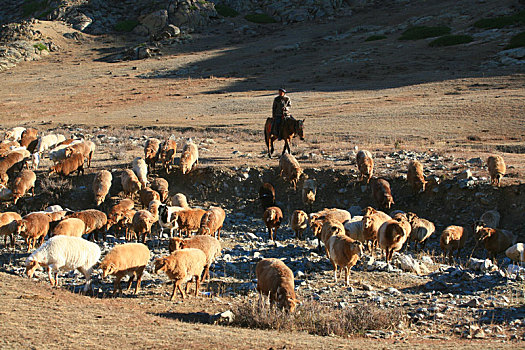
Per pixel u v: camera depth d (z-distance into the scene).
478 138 29.03
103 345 7.02
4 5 124.19
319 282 12.30
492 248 15.28
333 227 13.70
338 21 101.62
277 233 18.16
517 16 77.44
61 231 14.23
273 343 7.35
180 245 11.77
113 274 11.04
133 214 16.89
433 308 10.04
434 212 18.80
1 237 17.28
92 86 65.06
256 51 82.62
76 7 108.88
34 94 61.41
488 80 48.69
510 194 17.75
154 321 8.49
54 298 9.77
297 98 48.25
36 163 23.39
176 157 23.77
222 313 9.14
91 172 22.64
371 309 9.66
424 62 62.41
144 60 81.75
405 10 100.12
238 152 26.20
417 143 28.55
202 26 102.25
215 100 51.00
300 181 21.22
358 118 37.03
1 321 7.79
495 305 10.22
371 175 20.23
